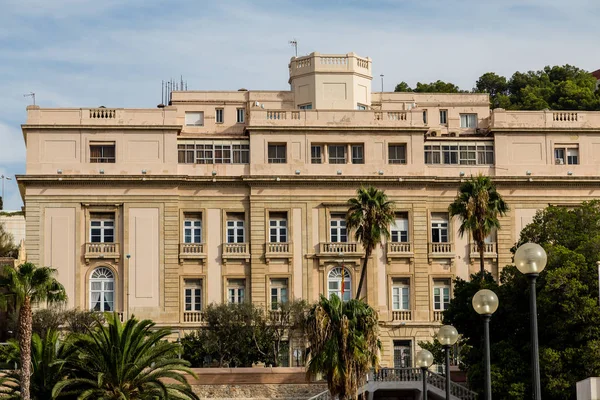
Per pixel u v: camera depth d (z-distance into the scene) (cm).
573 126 9612
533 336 3303
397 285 9281
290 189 9319
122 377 6644
